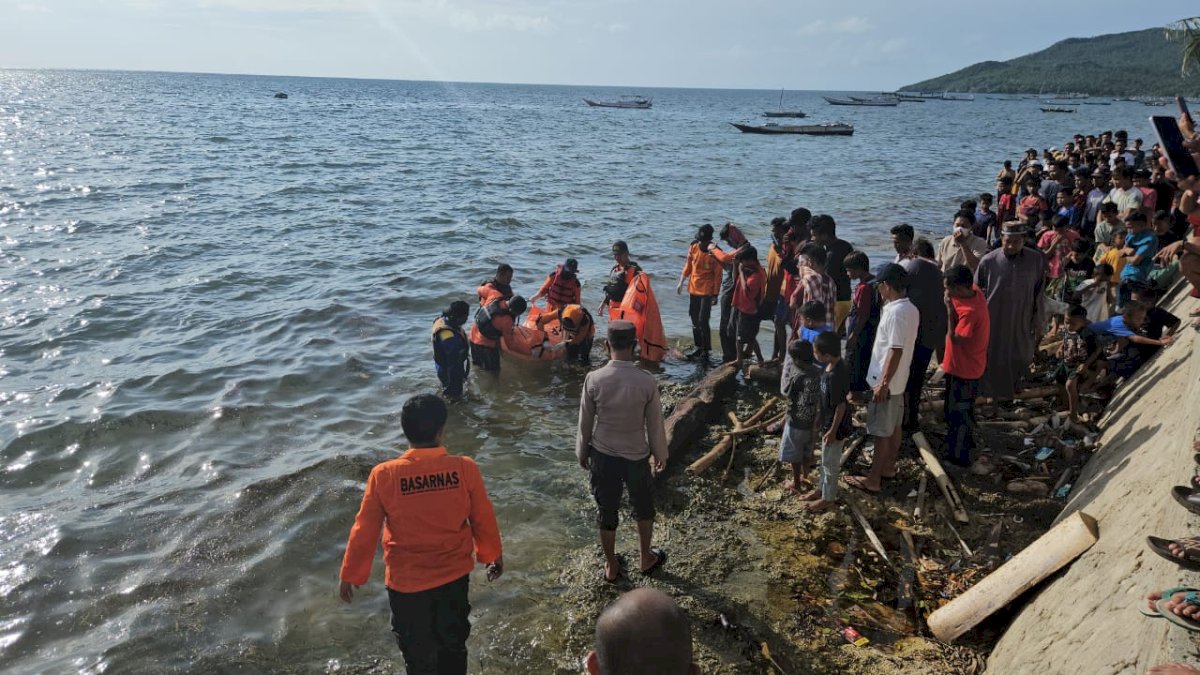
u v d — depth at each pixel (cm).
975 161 4522
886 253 1758
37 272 1409
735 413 798
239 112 8119
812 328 624
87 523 602
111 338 1069
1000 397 714
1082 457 621
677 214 2295
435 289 1349
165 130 5166
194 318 1162
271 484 657
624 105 14138
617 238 1886
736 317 920
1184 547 308
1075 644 342
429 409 391
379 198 2467
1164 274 805
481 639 471
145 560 555
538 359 983
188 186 2561
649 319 987
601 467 503
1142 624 296
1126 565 356
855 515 590
